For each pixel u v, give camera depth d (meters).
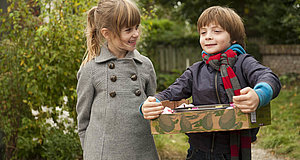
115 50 1.99
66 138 3.56
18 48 3.29
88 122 2.06
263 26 11.71
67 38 3.25
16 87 3.34
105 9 1.91
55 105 3.46
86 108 2.01
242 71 1.64
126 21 1.86
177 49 11.84
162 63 12.09
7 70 3.32
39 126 3.47
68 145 3.52
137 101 1.97
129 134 1.92
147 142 1.99
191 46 11.52
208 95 1.71
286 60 10.65
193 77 1.79
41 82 3.33
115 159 1.89
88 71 1.98
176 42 11.77
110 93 1.94
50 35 3.24
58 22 3.22
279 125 5.16
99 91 1.96
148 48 8.63
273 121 5.41
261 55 11.27
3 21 3.30
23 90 3.39
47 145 3.66
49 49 3.26
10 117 3.34
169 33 12.29
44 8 3.26
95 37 2.04
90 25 2.06
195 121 1.47
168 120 1.51
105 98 1.94
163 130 1.52
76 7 3.32
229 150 1.69
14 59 3.31
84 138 2.04
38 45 3.27
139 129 1.96
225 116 1.43
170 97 1.79
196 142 1.77
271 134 4.67
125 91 1.95
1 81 3.28
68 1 3.27
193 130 1.48
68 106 3.50
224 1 3.42
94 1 3.31
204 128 1.46
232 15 1.73
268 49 11.03
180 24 12.38
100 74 1.96
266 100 1.39
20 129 3.42
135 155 1.93
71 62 3.31
